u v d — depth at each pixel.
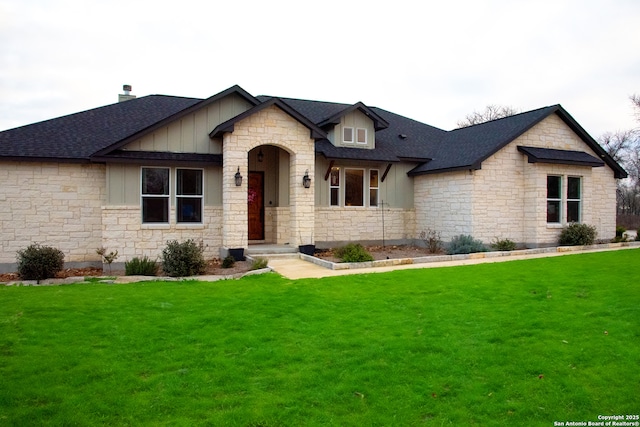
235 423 3.81
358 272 11.43
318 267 12.45
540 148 17.77
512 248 15.97
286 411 4.02
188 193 14.93
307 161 15.03
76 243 14.38
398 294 8.58
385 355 5.35
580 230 17.08
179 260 11.55
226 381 4.65
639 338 5.82
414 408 4.10
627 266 11.43
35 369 4.96
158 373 4.88
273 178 16.97
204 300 8.29
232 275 11.45
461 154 17.73
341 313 7.25
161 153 14.52
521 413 4.02
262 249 14.56
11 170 13.73
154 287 9.72
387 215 18.94
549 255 14.62
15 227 13.77
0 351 5.53
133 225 14.22
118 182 14.07
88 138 15.19
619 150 49.59
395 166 19.16
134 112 17.38
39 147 14.12
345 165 18.08
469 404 4.18
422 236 18.83
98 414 3.98
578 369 4.93
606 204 19.58
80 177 14.41
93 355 5.40
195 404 4.15
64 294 8.91
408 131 21.66
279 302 8.03
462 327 6.41
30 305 7.88
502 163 17.06
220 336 6.12
